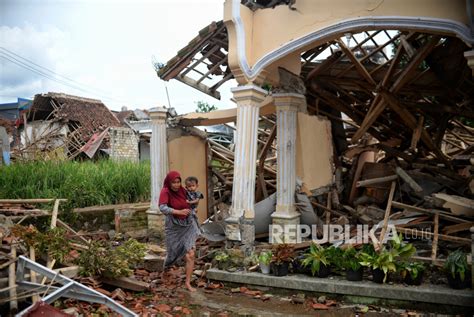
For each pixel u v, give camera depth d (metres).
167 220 5.75
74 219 8.18
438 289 4.65
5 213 6.35
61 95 24.67
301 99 7.49
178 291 5.52
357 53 9.83
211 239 7.28
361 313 4.63
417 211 7.02
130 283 5.33
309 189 7.73
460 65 7.45
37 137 24.27
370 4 5.59
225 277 5.81
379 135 10.23
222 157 11.01
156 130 8.77
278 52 6.27
